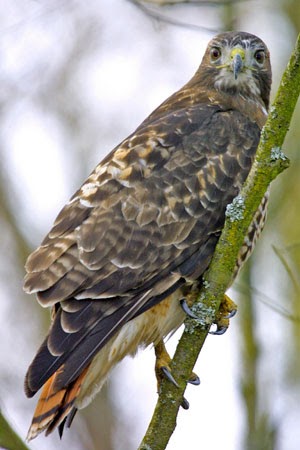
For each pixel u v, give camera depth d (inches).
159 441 453.1
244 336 636.1
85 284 455.8
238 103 536.1
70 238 464.4
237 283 621.3
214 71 548.1
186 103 535.2
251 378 625.3
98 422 690.2
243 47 546.6
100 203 472.7
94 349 446.3
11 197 732.7
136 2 626.8
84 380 460.1
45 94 733.3
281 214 709.3
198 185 480.7
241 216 441.7
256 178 438.0
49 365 438.3
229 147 492.7
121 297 459.5
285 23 727.1
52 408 437.7
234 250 445.1
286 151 715.4
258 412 619.8
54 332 446.3
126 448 690.2
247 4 706.8
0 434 462.0
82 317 450.9
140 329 472.4
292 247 661.3
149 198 474.9
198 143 490.3
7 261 724.7
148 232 470.3
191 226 475.8
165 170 481.1
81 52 734.5
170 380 450.9
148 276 466.0
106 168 482.9
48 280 454.9
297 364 666.8
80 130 736.3
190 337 450.3
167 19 623.2
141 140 489.4
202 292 450.3
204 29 623.2
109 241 464.8
